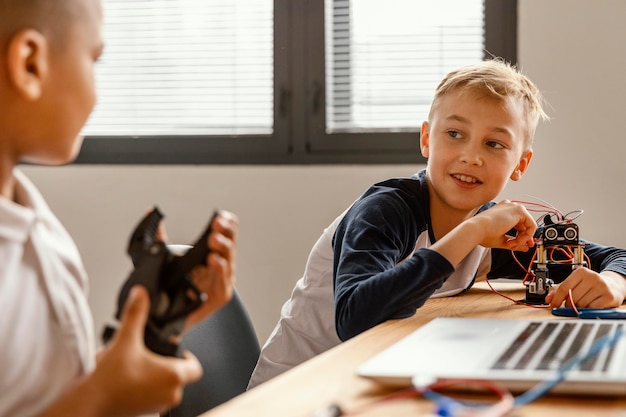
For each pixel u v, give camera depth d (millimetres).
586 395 613
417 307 1123
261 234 2521
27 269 706
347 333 1141
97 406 570
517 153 1525
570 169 2342
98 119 2752
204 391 1270
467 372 637
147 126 2721
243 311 1453
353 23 2572
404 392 599
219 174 2553
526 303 1283
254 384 1468
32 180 2660
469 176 1459
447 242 1146
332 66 2580
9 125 685
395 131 2494
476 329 879
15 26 671
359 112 2566
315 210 2494
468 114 1458
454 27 2510
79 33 713
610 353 707
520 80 1583
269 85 2643
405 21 2545
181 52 2711
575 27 2336
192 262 624
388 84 2555
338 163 2525
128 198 2607
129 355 579
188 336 1276
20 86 667
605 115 2322
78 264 796
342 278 1199
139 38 2736
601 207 2328
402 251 1371
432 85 2531
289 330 1545
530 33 2363
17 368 675
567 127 2340
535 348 746
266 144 2576
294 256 2500
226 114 2676
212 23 2688
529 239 1308
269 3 2639
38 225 753
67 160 739
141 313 591
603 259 1509
